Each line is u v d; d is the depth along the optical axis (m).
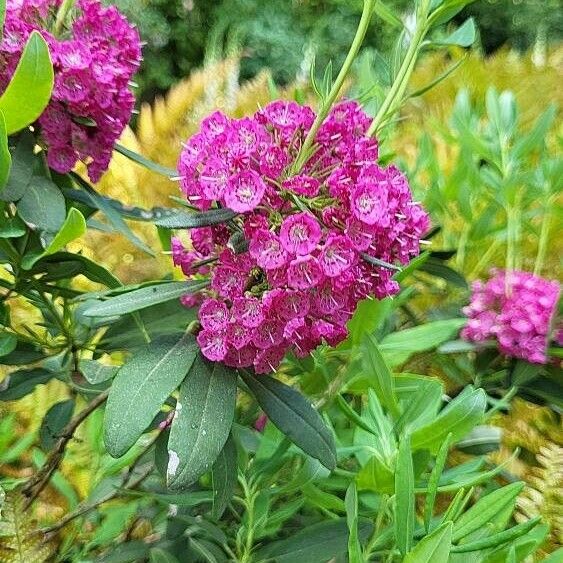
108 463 0.21
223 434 0.14
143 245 0.19
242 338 0.14
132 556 0.18
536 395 0.24
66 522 0.19
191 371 0.15
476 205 0.31
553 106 0.28
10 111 0.15
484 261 0.28
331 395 0.20
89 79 0.17
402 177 0.15
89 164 0.18
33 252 0.18
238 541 0.17
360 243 0.14
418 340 0.21
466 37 0.18
